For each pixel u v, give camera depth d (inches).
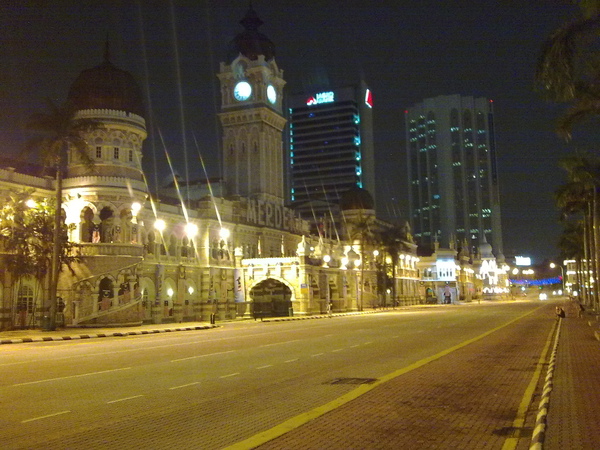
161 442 435.5
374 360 960.9
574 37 956.6
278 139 4040.4
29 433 466.0
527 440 445.7
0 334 1727.4
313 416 520.4
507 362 930.1
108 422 503.2
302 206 5649.6
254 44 3927.2
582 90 1222.9
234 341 1414.9
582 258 4842.5
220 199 3058.6
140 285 2244.1
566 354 1005.8
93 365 919.7
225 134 3897.6
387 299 4926.2
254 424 493.0
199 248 2896.2
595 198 2375.7
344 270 3668.8
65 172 2333.9
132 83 2409.0
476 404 587.5
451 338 1418.6
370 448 418.6
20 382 734.5
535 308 3826.3
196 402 593.0
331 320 2581.2
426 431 472.4
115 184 2233.0
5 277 1987.0
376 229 4798.2
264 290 3230.8
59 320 2089.1
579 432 428.1
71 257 2091.5
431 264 6333.7
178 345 1314.0
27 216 1995.6
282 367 873.5
